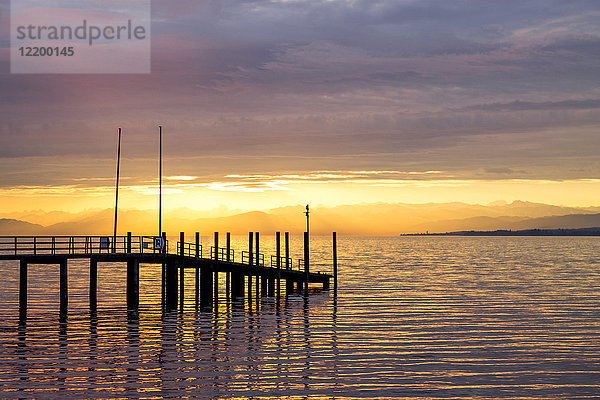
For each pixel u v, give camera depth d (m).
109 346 39.75
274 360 36.72
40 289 80.06
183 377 32.94
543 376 33.69
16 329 45.56
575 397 30.38
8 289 79.75
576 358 37.56
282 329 46.56
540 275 109.62
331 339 42.84
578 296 71.75
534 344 41.44
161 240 57.09
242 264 64.12
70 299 67.31
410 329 46.97
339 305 61.34
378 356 37.91
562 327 48.12
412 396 30.34
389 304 62.44
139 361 36.03
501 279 99.25
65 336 42.88
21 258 49.69
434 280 96.38
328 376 33.50
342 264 147.12
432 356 37.91
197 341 41.69
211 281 60.75
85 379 32.25
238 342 41.56
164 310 56.56
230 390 30.95
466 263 154.50
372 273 114.00
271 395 30.31
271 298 67.38
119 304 61.91
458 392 30.98
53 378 32.34
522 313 56.09
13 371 33.59
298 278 71.69
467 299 67.69
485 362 36.59
